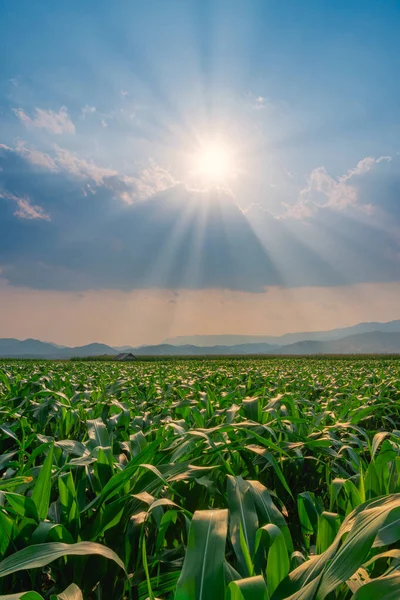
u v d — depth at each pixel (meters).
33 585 2.22
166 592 2.23
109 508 2.38
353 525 1.63
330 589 1.42
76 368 18.28
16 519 2.43
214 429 3.17
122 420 5.22
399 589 1.26
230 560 2.49
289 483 4.16
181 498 2.75
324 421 5.85
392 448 3.63
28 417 5.96
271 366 22.91
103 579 2.33
